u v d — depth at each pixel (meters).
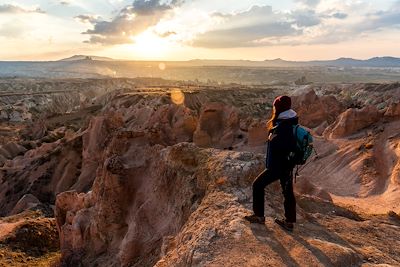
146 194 18.22
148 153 20.22
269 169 8.61
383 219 13.34
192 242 8.84
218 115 46.34
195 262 7.84
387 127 37.53
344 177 32.84
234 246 8.20
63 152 49.97
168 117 49.25
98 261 18.48
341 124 41.06
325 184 33.16
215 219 9.81
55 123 98.38
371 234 11.10
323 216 11.83
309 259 7.88
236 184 11.89
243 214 9.70
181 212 13.79
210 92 122.88
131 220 18.31
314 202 13.73
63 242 22.14
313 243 8.61
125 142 24.75
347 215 13.13
